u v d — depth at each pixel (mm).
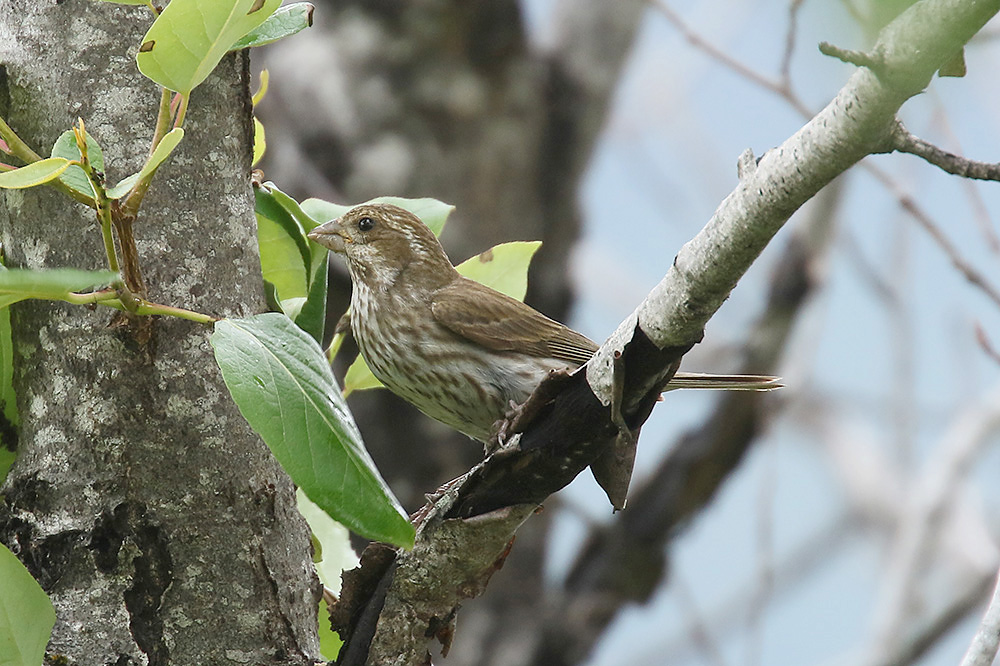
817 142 5117
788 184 5234
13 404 6551
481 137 16828
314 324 7773
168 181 6434
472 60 17000
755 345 15461
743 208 5387
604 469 6391
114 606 6082
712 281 5586
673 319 5758
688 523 15820
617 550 16016
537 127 17219
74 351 6258
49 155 6398
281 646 6344
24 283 4996
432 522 6348
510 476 6277
